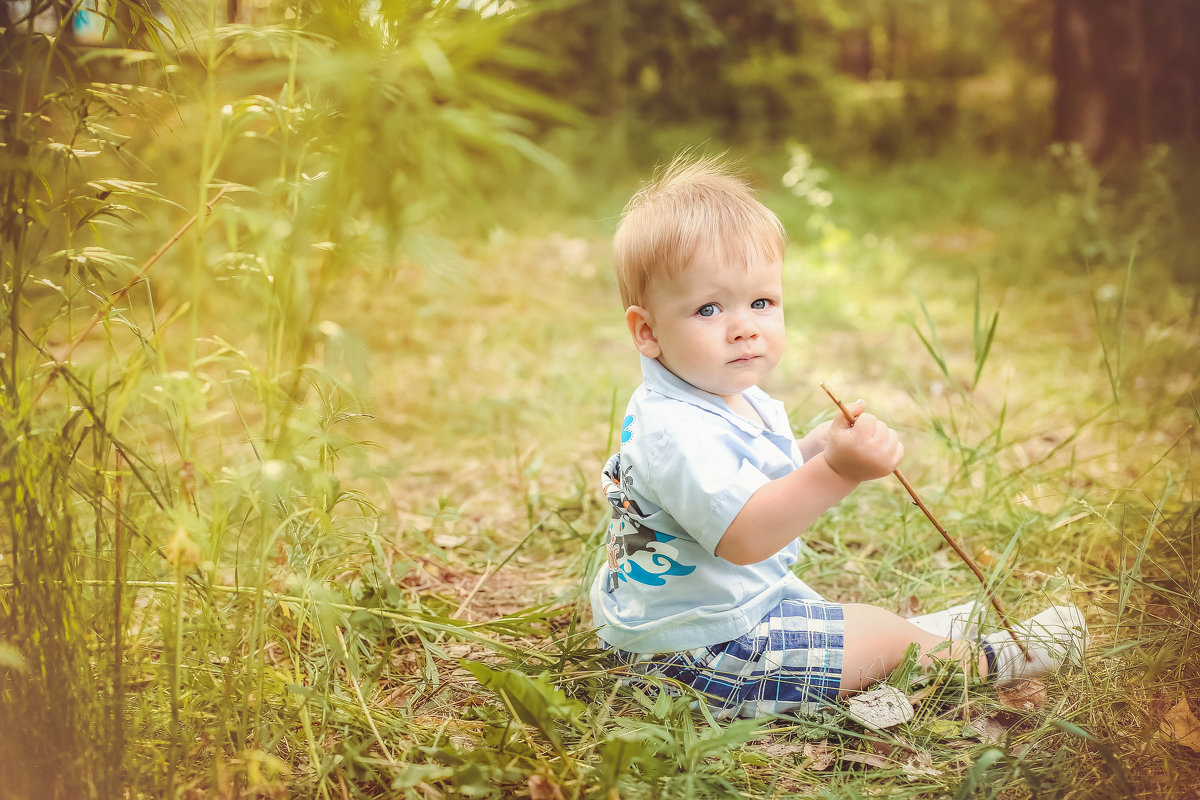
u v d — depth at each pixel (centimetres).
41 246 152
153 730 166
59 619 145
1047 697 193
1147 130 1020
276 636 202
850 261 762
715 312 186
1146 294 548
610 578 200
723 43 1366
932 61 2145
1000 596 234
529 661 206
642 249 188
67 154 151
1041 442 370
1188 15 1002
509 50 120
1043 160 1134
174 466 236
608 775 152
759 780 169
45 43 148
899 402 438
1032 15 1736
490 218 134
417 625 199
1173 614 217
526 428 408
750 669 187
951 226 967
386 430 401
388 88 128
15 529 145
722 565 186
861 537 279
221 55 140
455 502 327
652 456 182
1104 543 259
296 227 128
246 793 152
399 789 158
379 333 543
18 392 146
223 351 143
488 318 597
